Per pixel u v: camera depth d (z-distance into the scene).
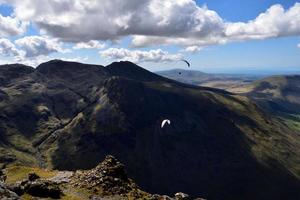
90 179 68.31
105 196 63.53
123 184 68.69
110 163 72.56
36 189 57.91
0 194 44.09
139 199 64.75
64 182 69.94
